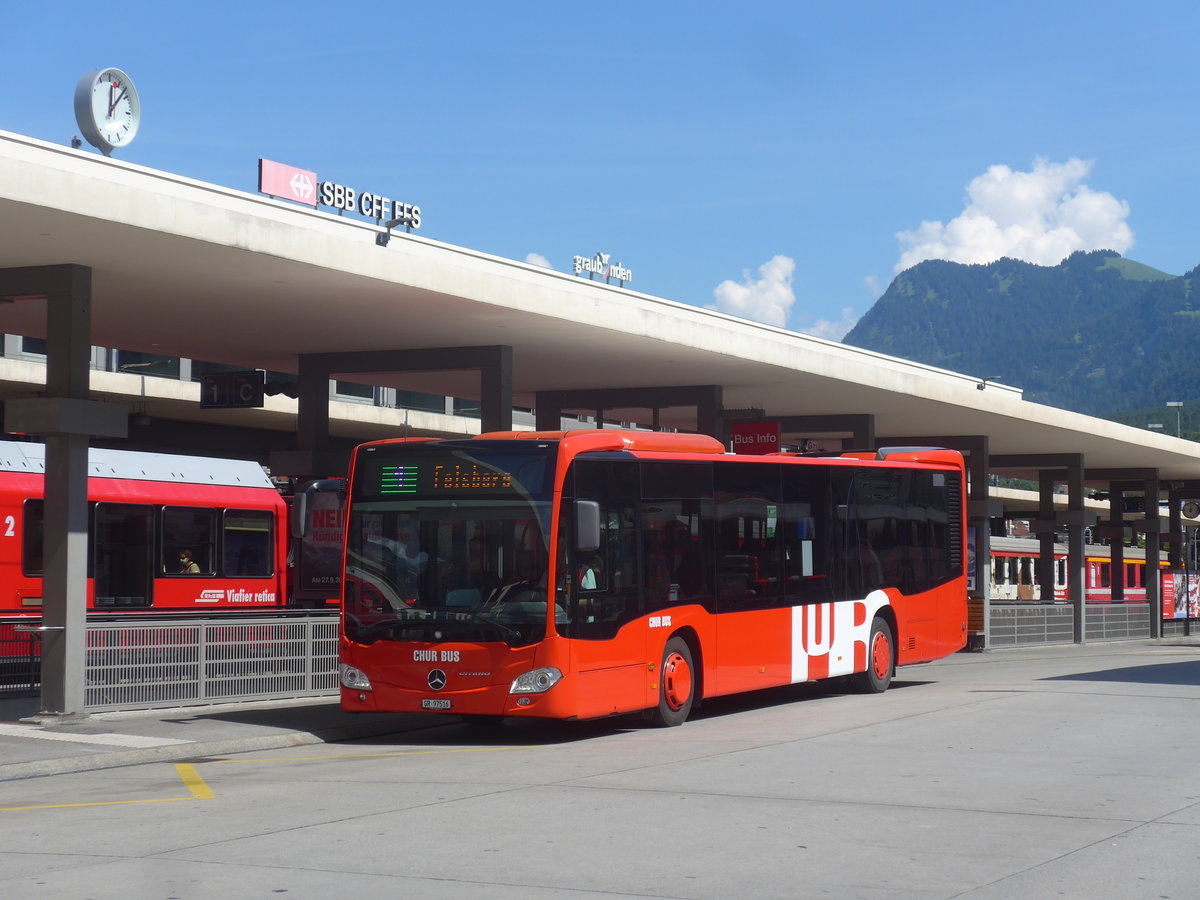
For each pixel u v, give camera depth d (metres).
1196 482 59.81
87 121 18.12
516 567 14.70
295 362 26.27
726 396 31.16
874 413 34.44
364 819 9.64
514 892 7.32
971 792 10.60
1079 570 44.12
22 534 21.72
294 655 19.08
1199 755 12.66
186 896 7.28
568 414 36.25
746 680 17.53
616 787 11.03
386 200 26.12
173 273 17.48
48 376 16.62
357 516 15.44
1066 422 37.97
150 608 23.75
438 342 23.56
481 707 14.53
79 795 11.42
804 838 8.79
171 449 38.94
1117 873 7.78
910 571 21.33
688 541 16.75
